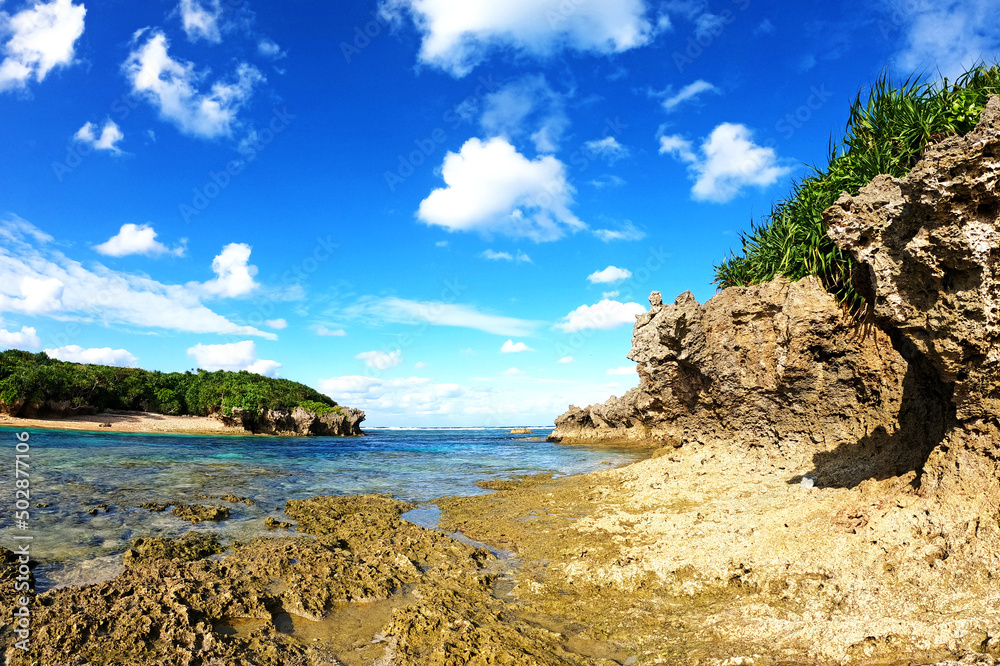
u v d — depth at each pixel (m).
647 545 8.26
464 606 6.52
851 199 7.14
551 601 6.73
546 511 12.11
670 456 15.41
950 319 5.94
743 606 5.83
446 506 13.57
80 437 36.66
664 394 15.48
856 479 8.60
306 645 5.58
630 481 14.18
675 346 13.64
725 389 13.20
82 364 63.19
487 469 23.48
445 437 82.38
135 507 11.85
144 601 6.13
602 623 5.98
